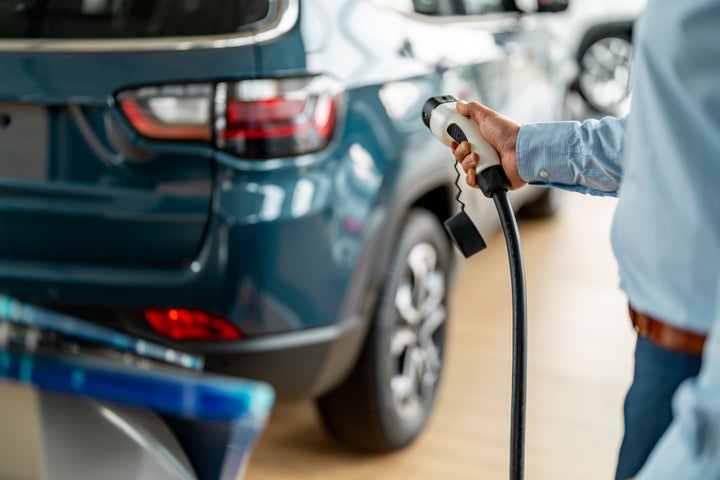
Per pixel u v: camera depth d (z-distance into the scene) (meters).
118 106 2.50
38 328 0.96
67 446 1.02
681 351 1.34
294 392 2.71
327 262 2.63
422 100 3.04
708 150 1.24
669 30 1.24
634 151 1.34
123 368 0.92
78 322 1.02
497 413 3.60
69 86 2.51
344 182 2.67
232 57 2.52
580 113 9.05
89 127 2.52
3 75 2.54
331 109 2.64
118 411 1.08
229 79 2.51
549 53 4.48
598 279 5.06
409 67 3.03
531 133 1.66
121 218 2.54
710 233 1.26
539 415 3.61
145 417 1.12
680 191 1.27
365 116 2.77
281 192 2.54
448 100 1.81
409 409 3.27
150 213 2.52
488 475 3.18
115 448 1.05
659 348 1.36
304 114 2.58
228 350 2.55
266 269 2.53
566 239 5.69
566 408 3.67
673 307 1.32
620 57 8.97
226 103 2.50
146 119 2.50
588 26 8.96
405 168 2.90
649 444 1.40
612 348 4.23
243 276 2.51
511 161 1.69
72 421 1.04
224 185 2.51
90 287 2.55
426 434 3.42
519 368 1.48
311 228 2.58
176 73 2.50
